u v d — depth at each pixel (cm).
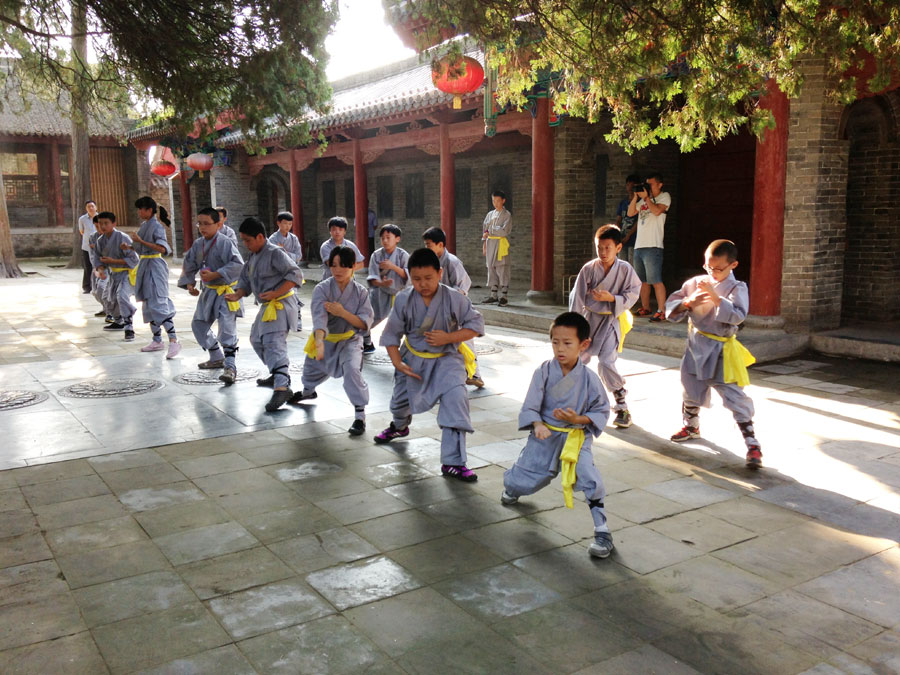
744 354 566
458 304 529
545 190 1286
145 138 2325
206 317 853
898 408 724
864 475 545
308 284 1925
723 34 565
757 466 556
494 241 1319
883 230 1059
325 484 524
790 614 355
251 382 834
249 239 733
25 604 361
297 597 369
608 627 343
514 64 664
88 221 1669
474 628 341
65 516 466
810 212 954
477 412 720
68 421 676
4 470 550
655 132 660
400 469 557
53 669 308
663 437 637
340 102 1902
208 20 666
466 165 1888
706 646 328
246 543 429
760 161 964
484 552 420
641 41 588
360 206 1816
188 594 371
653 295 1388
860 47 765
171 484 523
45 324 1251
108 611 354
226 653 321
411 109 1421
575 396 429
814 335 977
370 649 324
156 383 826
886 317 1072
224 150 2241
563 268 1320
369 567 400
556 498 501
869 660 319
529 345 1067
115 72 805
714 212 1416
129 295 1098
